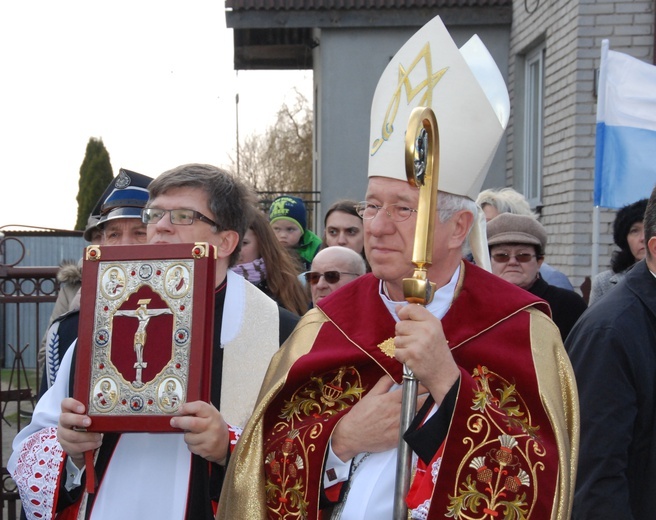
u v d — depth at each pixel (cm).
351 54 946
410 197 204
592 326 261
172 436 235
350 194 955
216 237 249
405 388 193
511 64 912
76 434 216
